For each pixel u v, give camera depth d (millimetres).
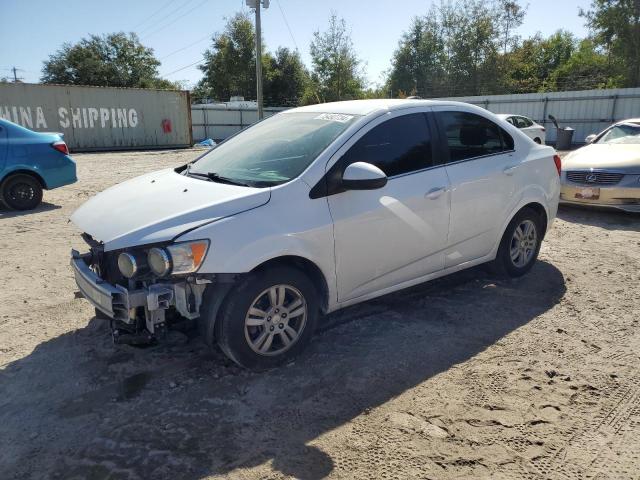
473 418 2852
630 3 36312
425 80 52125
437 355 3553
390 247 3773
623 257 5812
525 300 4520
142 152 23641
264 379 3246
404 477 2410
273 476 2416
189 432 2732
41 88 22531
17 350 3633
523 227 4922
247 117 36969
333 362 3457
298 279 3312
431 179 3992
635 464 2510
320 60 50188
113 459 2529
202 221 3027
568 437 2703
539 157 4910
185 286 3066
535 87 51594
